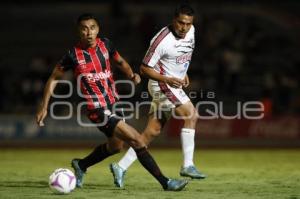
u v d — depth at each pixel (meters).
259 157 52.59
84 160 30.03
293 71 81.62
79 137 65.62
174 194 27.44
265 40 86.62
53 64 79.88
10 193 27.97
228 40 82.69
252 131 66.75
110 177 35.22
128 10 95.62
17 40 92.25
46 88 28.00
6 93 73.50
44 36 93.38
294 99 73.69
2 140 65.19
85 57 27.62
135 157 29.64
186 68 30.47
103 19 93.81
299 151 59.75
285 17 95.25
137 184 31.45
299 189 29.80
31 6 98.12
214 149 61.88
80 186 30.05
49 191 28.62
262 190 29.31
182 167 30.27
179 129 66.25
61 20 96.56
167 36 29.17
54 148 62.31
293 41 90.25
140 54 85.50
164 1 97.31
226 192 28.42
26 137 65.50
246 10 95.75
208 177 35.09
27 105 71.94
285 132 66.88
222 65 77.12
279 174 37.34
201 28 85.75
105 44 28.17
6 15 96.38
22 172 38.91
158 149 61.66
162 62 29.92
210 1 96.62
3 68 84.12
